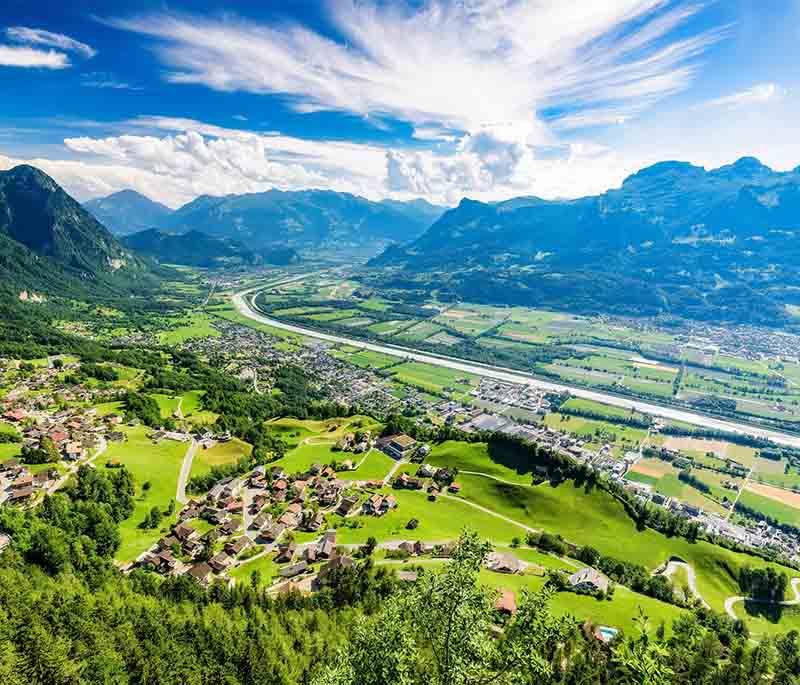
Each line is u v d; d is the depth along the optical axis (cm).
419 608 3769
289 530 15162
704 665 8825
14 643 7519
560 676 7031
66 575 10669
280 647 8856
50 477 15762
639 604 12588
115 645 8150
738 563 16275
